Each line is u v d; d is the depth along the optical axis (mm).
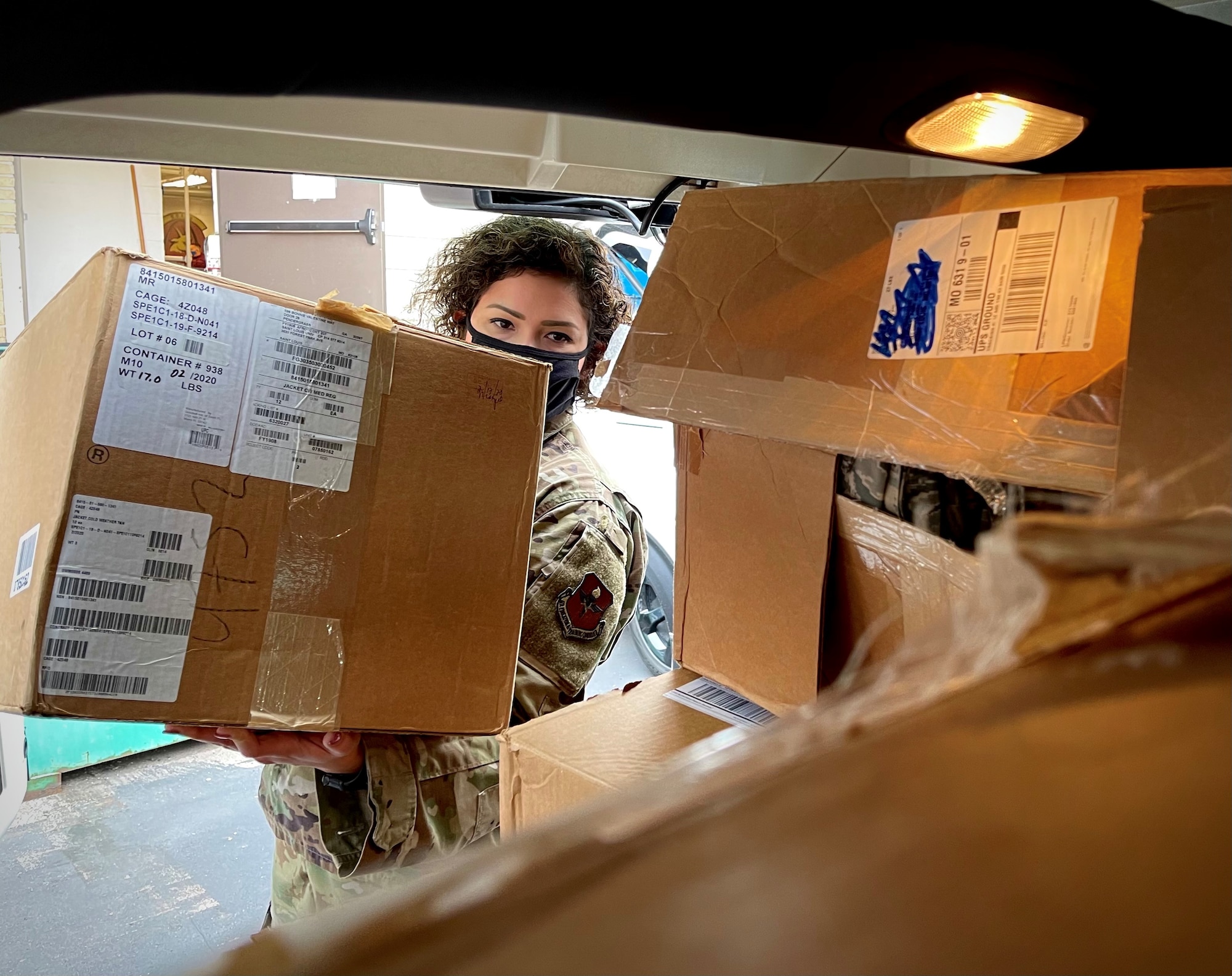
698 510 729
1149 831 175
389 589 736
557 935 180
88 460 604
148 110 716
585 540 1023
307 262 2764
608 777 640
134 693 625
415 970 182
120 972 1806
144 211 2686
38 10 398
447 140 817
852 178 958
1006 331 525
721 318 662
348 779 888
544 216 1489
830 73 492
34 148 773
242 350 668
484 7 412
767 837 194
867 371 574
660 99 503
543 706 958
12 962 1826
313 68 448
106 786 2500
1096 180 528
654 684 786
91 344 610
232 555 663
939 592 543
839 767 210
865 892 175
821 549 618
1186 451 424
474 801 915
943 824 185
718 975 164
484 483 786
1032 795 187
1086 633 221
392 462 736
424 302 1378
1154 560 214
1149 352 449
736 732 270
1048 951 158
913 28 460
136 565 623
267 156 855
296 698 697
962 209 567
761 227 669
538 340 1203
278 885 1072
